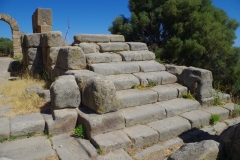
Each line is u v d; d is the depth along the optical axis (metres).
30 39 7.13
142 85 5.27
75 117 3.84
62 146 3.42
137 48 7.03
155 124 4.22
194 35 11.93
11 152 3.20
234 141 3.14
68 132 3.81
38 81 6.48
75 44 6.49
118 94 4.65
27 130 3.62
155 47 13.29
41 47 7.30
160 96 4.98
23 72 7.86
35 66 7.30
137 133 3.81
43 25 10.10
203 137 4.24
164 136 3.98
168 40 12.87
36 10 10.29
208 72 5.30
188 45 11.58
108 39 7.14
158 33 14.56
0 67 9.46
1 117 3.95
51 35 6.45
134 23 14.37
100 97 3.76
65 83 3.98
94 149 3.35
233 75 11.84
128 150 3.57
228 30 13.40
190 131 4.38
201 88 5.23
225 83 11.88
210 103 5.38
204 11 13.57
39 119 3.82
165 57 12.60
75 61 5.09
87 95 3.96
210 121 4.76
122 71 5.47
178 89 5.29
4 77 7.64
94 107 3.82
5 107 4.47
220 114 4.98
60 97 3.90
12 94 5.27
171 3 12.48
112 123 3.79
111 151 3.38
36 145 3.40
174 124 4.25
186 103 4.99
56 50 6.45
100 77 3.94
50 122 3.68
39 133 3.73
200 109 5.13
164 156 3.56
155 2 14.30
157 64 6.25
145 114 4.24
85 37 6.73
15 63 8.84
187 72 5.58
